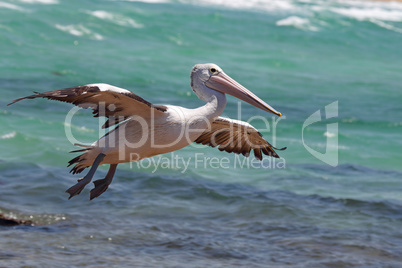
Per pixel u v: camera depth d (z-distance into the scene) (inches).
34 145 627.2
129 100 278.5
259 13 2071.9
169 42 1464.1
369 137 820.6
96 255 386.0
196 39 1524.4
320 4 2490.2
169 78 1102.4
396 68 1476.4
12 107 797.9
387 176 631.8
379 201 524.7
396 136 837.2
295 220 473.4
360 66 1465.3
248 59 1391.5
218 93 318.7
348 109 1002.7
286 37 1722.4
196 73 322.7
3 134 659.4
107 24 1493.6
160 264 376.2
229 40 1579.7
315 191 558.3
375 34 1921.8
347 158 708.7
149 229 441.7
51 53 1184.8
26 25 1343.5
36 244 398.3
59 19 1446.9
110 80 1034.7
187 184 548.1
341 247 421.1
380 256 407.8
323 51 1619.1
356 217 487.2
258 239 432.8
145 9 1790.1
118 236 424.2
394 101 1095.6
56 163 588.1
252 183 573.3
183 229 445.7
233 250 408.2
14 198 481.7
